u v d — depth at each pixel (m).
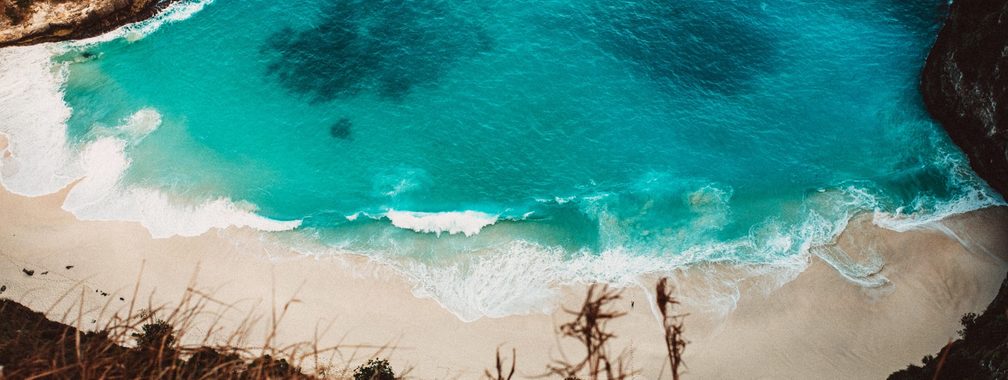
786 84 59.03
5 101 57.69
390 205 52.06
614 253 49.59
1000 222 50.34
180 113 57.28
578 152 55.06
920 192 52.47
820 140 55.91
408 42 61.25
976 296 46.31
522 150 55.16
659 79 59.00
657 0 64.25
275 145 55.56
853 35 62.47
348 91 58.31
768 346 44.81
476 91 58.22
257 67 60.00
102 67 60.22
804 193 52.62
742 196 52.50
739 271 48.38
